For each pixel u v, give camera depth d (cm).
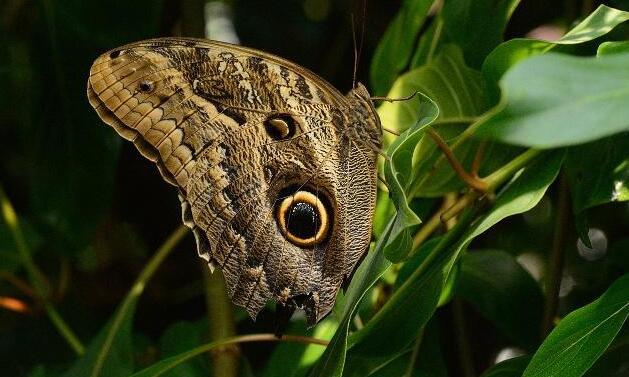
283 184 107
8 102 123
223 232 106
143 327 121
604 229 121
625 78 95
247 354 118
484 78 105
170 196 121
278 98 107
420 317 104
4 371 116
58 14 115
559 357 102
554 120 94
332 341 104
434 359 108
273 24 124
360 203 106
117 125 106
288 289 107
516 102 95
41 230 117
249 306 107
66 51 115
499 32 108
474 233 104
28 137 116
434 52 110
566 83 95
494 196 106
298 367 110
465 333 113
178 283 121
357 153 107
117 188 121
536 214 122
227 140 106
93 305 121
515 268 111
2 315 121
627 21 108
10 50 122
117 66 106
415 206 111
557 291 110
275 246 107
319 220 107
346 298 106
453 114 109
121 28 115
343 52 121
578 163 106
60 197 116
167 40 106
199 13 116
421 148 109
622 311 102
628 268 114
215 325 112
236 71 106
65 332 117
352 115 107
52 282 121
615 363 106
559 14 118
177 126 106
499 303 111
